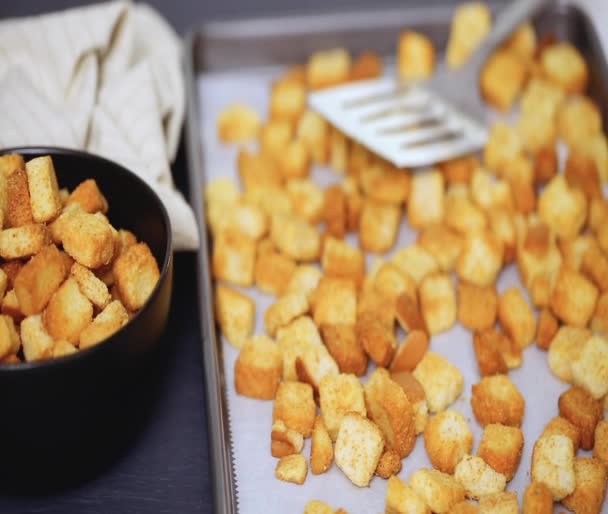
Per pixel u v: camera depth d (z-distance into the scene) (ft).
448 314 2.03
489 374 1.95
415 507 1.75
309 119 2.34
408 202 2.22
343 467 1.82
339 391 1.88
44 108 2.12
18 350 1.77
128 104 2.19
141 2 2.64
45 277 1.76
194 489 1.85
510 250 2.14
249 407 1.92
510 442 1.83
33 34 2.26
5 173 1.88
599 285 2.06
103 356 1.69
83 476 1.85
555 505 1.81
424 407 1.88
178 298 2.09
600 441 1.85
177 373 2.00
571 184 2.24
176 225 2.03
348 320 2.01
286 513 1.79
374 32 2.52
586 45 2.49
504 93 2.42
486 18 2.49
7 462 1.79
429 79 2.40
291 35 2.49
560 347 1.97
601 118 2.37
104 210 1.93
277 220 2.14
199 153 2.22
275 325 2.02
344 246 2.10
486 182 2.24
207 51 2.48
